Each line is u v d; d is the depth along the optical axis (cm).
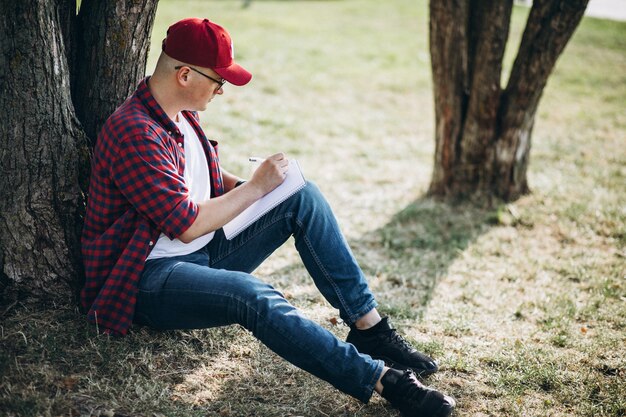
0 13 244
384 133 732
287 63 984
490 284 400
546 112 840
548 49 479
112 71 277
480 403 274
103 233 254
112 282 247
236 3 1455
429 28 501
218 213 247
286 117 739
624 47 1222
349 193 548
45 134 261
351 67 1011
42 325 269
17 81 251
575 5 459
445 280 404
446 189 538
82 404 237
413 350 284
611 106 880
